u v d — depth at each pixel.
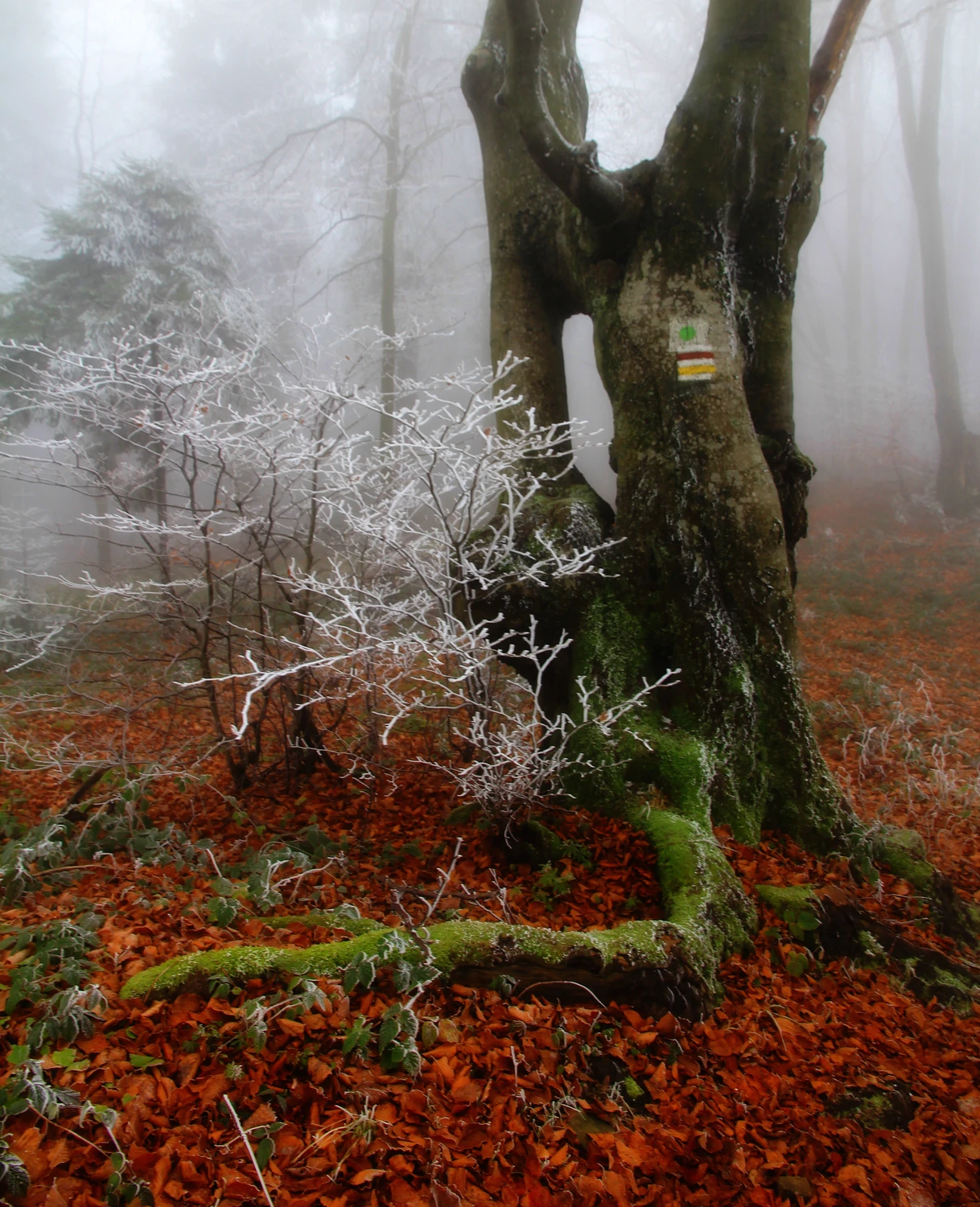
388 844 3.77
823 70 4.68
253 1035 2.07
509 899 3.21
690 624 4.05
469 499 3.43
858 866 3.87
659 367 4.08
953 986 3.24
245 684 4.58
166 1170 1.71
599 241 4.27
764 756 4.09
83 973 2.29
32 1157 1.66
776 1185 2.10
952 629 10.39
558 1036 2.35
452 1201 1.76
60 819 3.61
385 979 2.43
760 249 4.21
